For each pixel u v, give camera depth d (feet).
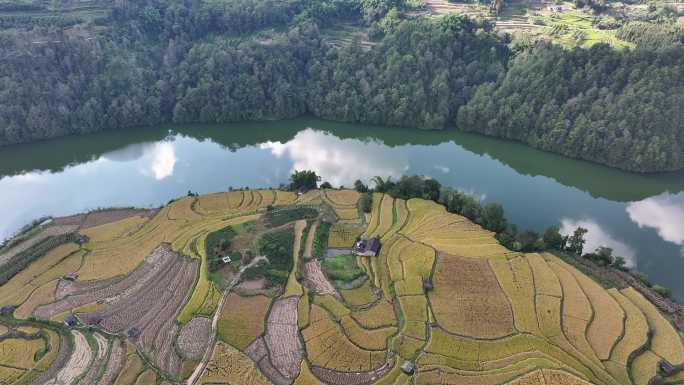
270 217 330.13
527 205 378.32
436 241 297.74
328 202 354.54
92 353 224.94
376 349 222.07
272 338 228.84
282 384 205.36
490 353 215.10
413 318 237.45
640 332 224.74
